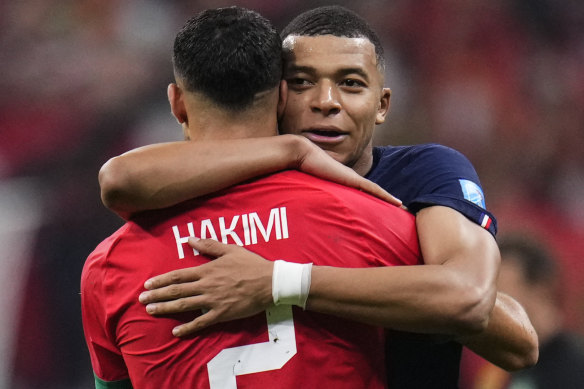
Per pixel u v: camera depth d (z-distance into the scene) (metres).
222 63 6.41
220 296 6.18
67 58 24.47
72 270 21.70
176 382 6.38
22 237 21.91
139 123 24.25
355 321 6.31
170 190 6.27
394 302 6.01
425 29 25.67
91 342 6.83
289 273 6.12
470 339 6.95
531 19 25.83
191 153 6.34
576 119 25.25
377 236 6.37
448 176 7.26
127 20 24.95
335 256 6.29
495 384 16.61
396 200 6.66
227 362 6.25
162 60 24.80
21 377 20.25
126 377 6.93
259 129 6.66
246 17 6.62
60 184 23.25
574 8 25.86
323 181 6.53
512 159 24.98
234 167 6.31
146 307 6.32
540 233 23.69
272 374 6.24
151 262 6.38
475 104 25.31
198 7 25.33
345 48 7.13
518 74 25.59
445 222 6.48
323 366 6.27
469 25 25.78
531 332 7.28
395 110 25.23
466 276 6.11
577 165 24.95
